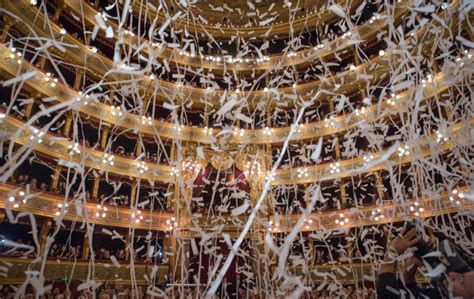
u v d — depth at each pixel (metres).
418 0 2.59
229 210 16.50
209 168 18.08
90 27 16.91
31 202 12.71
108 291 11.63
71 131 15.16
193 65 19.64
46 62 14.85
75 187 14.98
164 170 17.66
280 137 18.64
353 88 17.95
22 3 13.34
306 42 21.00
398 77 2.48
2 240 12.38
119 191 17.94
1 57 12.38
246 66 20.89
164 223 16.64
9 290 11.07
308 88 19.27
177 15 3.36
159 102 17.97
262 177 17.31
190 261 15.03
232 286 14.24
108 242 16.05
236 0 21.55
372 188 16.56
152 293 2.58
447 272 1.69
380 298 1.89
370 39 17.83
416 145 2.66
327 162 17.45
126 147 19.06
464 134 2.91
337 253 15.78
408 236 1.94
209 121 19.44
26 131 12.02
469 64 2.64
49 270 12.52
